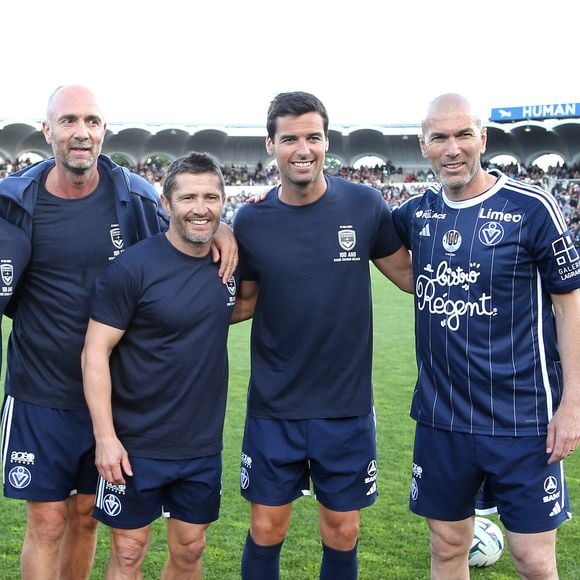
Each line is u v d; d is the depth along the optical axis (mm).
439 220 3193
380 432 6547
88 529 3580
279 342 3326
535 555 3068
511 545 3133
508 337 3066
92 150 3234
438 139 3070
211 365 3217
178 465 3207
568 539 4312
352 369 3350
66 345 3314
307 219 3287
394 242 3498
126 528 3209
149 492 3197
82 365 3172
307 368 3322
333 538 3400
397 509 4805
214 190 3057
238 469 5551
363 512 4750
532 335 3074
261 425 3387
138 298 3115
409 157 51188
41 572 3367
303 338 3293
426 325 3230
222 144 50531
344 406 3342
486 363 3072
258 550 3400
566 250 3006
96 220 3342
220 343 3248
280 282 3281
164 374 3148
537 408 3066
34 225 3281
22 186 3232
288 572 3920
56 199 3324
